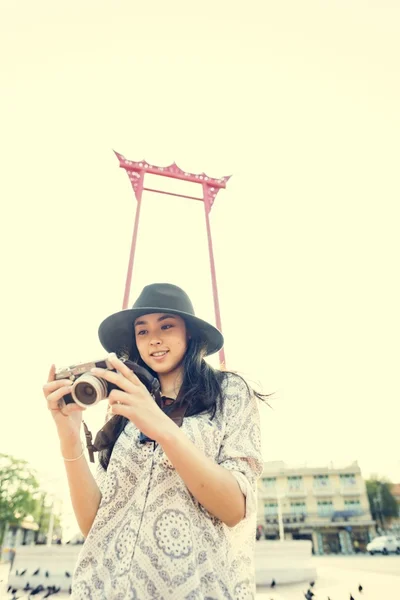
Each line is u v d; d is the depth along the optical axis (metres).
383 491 39.91
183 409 1.37
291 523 38.53
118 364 1.10
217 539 1.10
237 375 1.53
